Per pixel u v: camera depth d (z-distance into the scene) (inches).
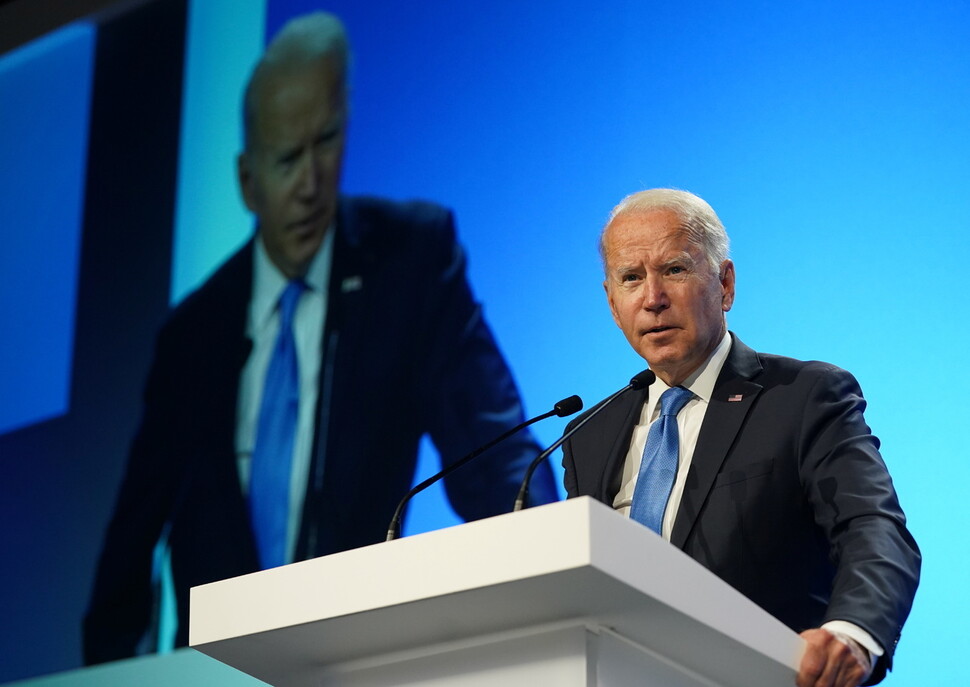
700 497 225.6
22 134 624.4
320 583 178.2
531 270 448.1
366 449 470.0
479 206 468.8
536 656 173.8
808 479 223.1
